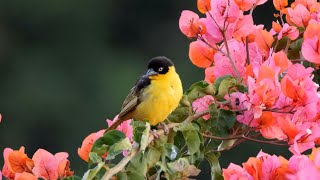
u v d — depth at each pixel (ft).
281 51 18.99
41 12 57.77
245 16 19.20
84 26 58.34
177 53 54.08
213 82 19.24
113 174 18.40
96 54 56.95
